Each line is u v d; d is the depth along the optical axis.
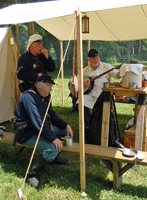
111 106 3.26
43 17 2.34
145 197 2.41
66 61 21.70
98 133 3.29
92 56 3.69
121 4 2.02
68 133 3.09
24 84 3.77
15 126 2.80
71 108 6.29
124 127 4.57
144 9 3.74
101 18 4.42
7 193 2.49
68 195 2.44
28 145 2.79
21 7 2.88
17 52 4.71
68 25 4.86
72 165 3.10
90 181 2.71
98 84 3.75
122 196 2.42
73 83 3.07
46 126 2.65
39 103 2.67
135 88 2.88
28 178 2.67
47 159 2.66
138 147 2.91
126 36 5.46
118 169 2.57
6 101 5.01
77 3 2.26
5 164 3.13
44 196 2.44
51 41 18.66
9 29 4.84
